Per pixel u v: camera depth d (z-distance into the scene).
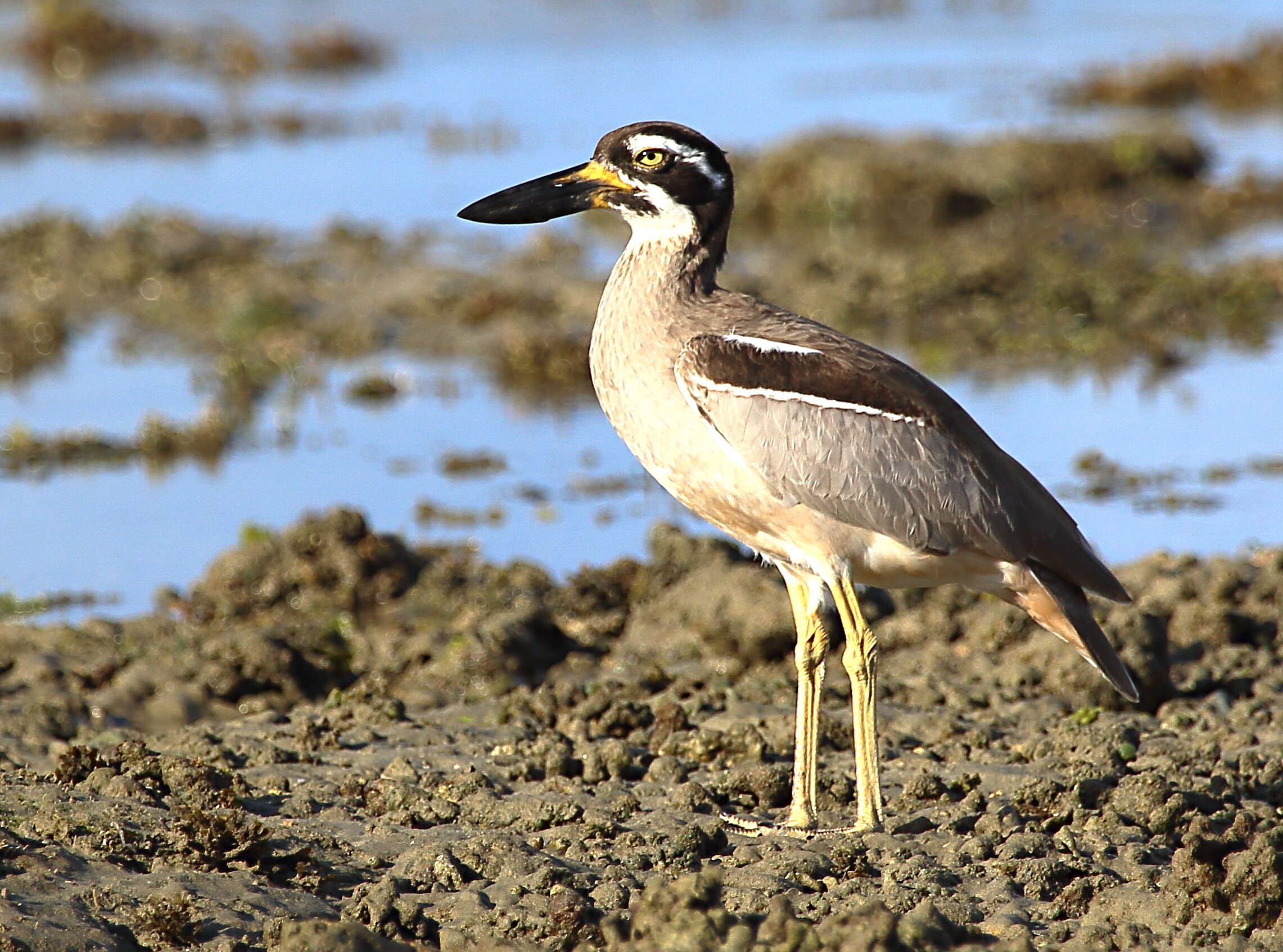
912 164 29.72
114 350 22.17
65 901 7.59
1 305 23.92
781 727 10.72
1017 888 8.35
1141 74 37.72
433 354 22.09
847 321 23.00
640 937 7.19
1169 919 7.87
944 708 11.44
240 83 38.00
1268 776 9.74
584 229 28.31
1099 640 9.51
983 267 24.69
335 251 26.03
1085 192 29.55
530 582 14.26
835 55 41.56
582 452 18.44
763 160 30.44
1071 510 16.12
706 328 9.62
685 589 13.29
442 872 8.28
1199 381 20.42
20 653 12.92
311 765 10.20
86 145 33.34
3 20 41.97
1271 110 36.25
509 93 36.34
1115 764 9.90
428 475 17.66
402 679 12.48
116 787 9.06
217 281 24.72
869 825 9.16
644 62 39.81
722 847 8.78
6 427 19.08
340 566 14.15
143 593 14.59
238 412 19.73
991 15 47.50
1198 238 27.08
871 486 9.25
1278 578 13.09
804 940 6.90
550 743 10.30
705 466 9.48
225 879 8.01
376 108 35.50
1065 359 21.42
